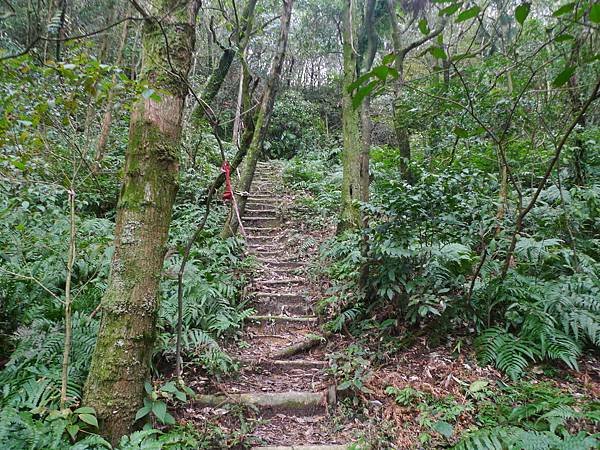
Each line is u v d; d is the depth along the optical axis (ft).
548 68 15.02
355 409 10.43
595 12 3.98
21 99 8.21
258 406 10.36
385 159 24.90
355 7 23.25
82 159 9.77
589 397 9.62
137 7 7.47
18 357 9.20
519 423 8.90
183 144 25.21
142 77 8.64
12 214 12.44
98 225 15.24
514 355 10.74
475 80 17.06
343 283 15.28
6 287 10.27
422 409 9.73
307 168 34.27
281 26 19.16
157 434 8.69
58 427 7.45
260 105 20.42
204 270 14.83
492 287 12.05
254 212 25.39
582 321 10.87
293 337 14.02
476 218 13.35
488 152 17.17
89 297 10.89
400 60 16.94
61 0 19.35
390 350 12.12
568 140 16.67
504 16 20.35
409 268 12.53
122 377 8.16
